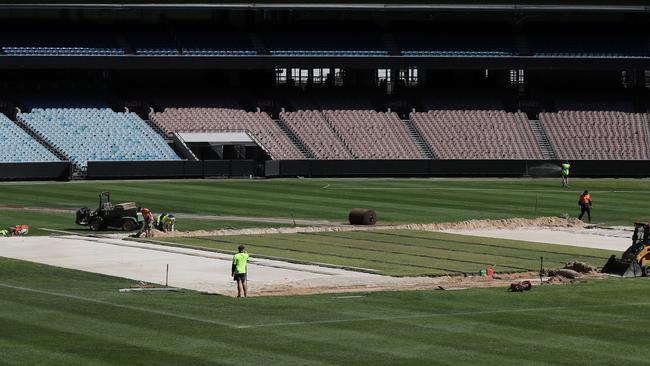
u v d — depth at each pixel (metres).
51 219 172.88
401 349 91.44
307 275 129.62
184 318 102.25
